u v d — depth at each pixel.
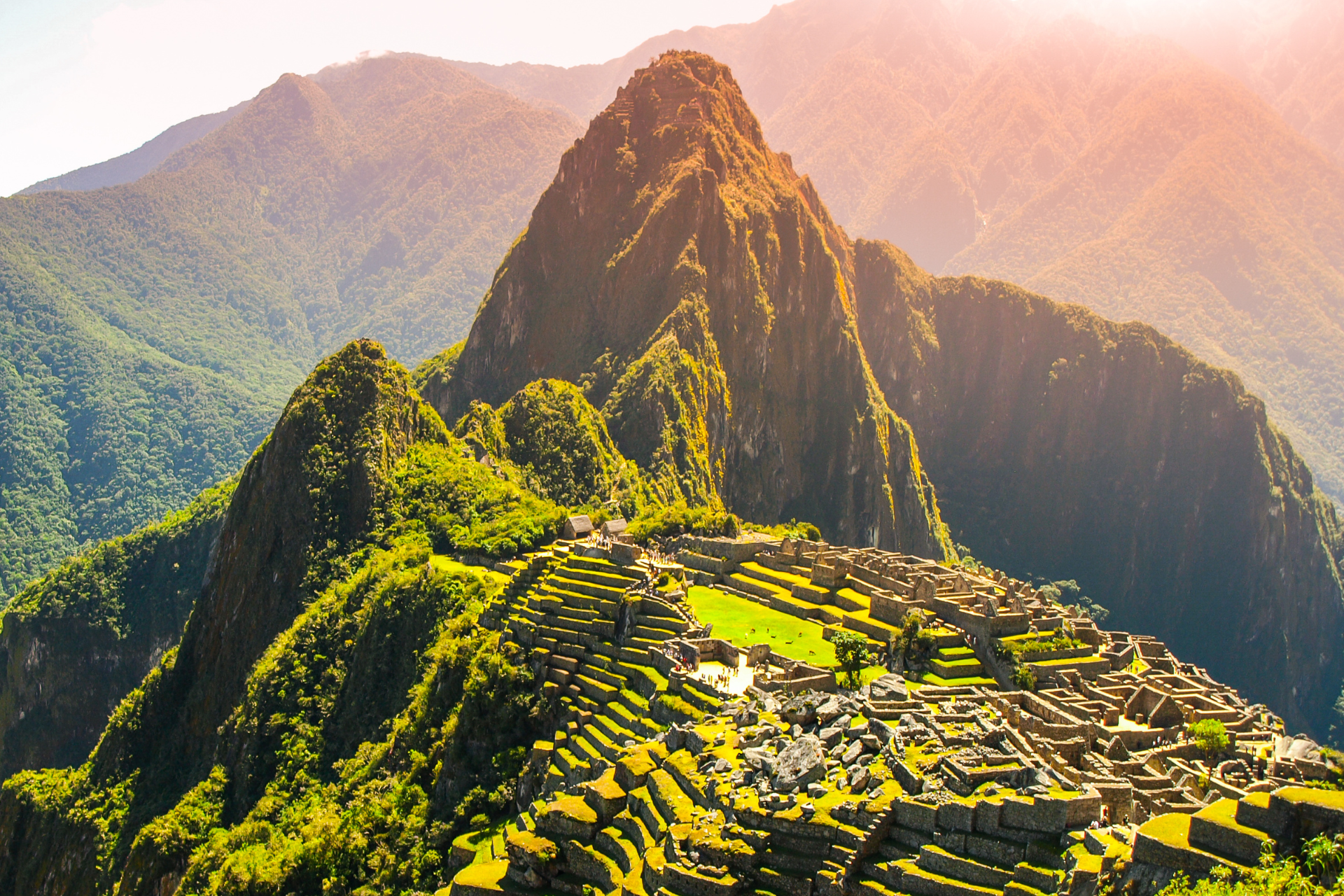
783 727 80.62
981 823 63.12
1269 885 50.78
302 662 189.88
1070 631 126.38
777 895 64.75
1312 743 106.69
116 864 190.62
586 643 122.62
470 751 119.69
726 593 149.00
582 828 78.25
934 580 144.50
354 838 118.81
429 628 167.88
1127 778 83.69
